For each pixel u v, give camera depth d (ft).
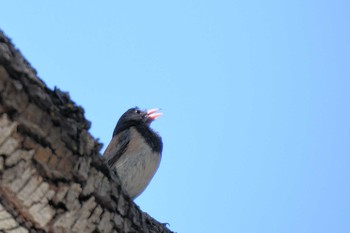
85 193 20.20
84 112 20.74
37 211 19.07
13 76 17.90
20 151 18.02
